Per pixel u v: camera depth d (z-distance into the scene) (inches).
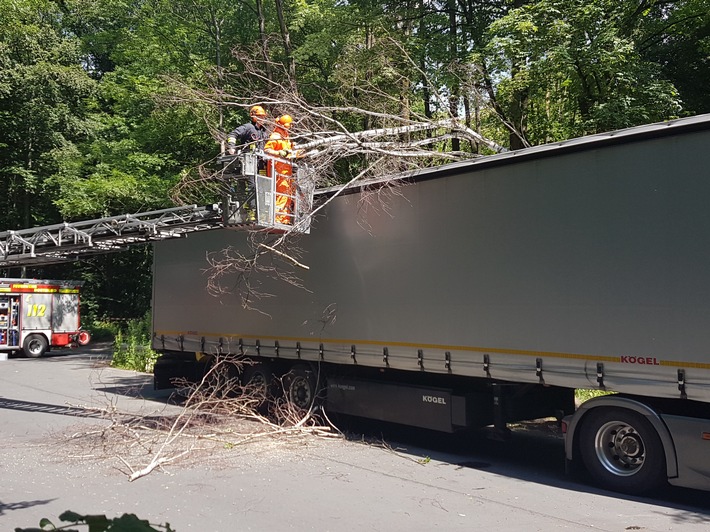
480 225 322.0
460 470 313.3
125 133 1133.7
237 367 469.7
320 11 822.5
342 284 390.0
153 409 483.2
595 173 281.3
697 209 250.1
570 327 284.7
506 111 600.4
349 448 358.6
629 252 267.9
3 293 984.3
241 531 219.0
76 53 1240.2
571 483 289.9
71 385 637.3
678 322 251.3
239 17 960.9
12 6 1161.4
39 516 231.9
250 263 421.4
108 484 278.2
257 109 412.2
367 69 630.5
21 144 1280.8
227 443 360.8
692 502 261.0
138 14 1038.4
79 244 478.3
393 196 364.5
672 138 259.3
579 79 551.5
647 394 258.2
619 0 540.7
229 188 368.5
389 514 239.1
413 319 350.3
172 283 532.7
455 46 674.8
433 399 349.7
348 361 384.5
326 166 402.0
